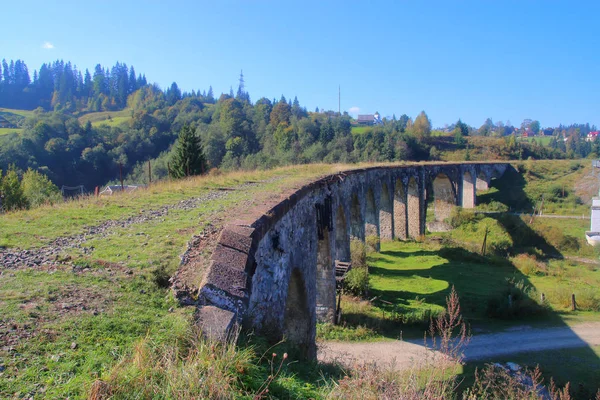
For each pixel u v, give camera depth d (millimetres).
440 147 87750
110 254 6309
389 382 5105
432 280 24500
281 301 7980
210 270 5074
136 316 4344
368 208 30141
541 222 42562
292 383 4305
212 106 111375
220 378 3551
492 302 19250
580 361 13922
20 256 6078
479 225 41250
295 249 9797
